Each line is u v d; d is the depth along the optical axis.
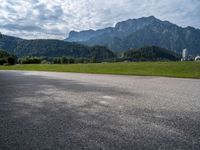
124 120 4.54
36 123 4.32
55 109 5.51
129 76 17.81
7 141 3.40
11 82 12.61
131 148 3.15
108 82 12.48
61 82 12.55
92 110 5.41
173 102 6.39
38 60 86.06
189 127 4.09
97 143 3.33
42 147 3.18
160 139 3.49
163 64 26.23
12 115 4.92
